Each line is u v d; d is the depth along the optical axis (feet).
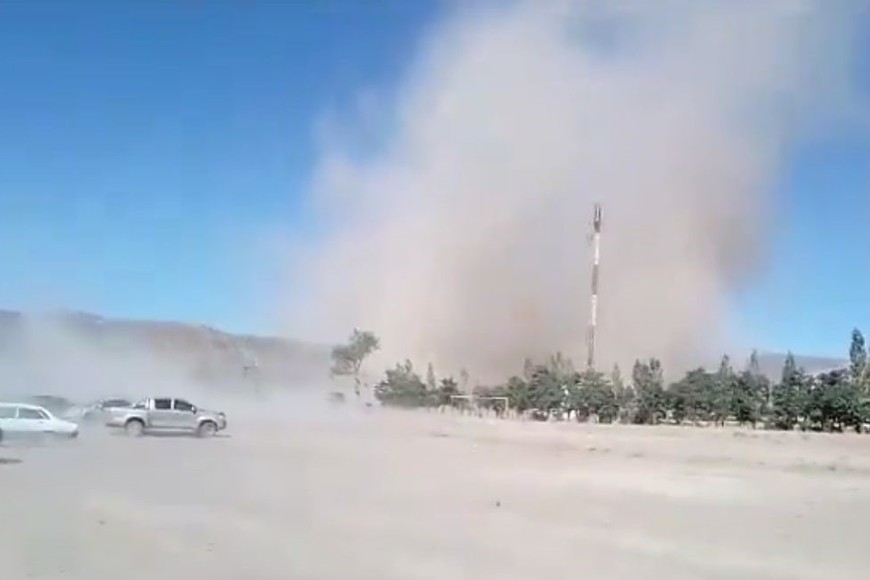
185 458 93.61
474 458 102.58
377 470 85.25
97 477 72.64
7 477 70.90
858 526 55.88
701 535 51.39
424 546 44.68
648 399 199.11
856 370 193.26
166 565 37.99
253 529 48.32
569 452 115.03
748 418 190.60
